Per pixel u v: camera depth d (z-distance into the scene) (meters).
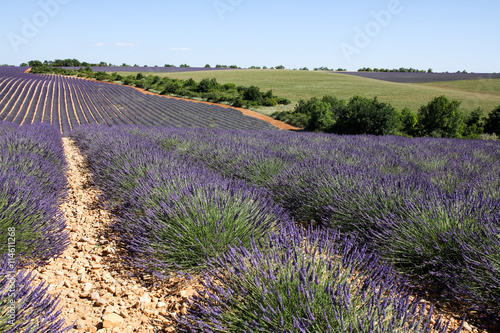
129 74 94.50
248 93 55.38
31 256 3.15
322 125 33.66
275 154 7.73
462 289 2.66
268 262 2.19
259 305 1.97
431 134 29.34
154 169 5.30
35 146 7.39
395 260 3.21
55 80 68.06
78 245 3.78
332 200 4.36
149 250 3.14
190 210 3.38
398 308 1.85
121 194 5.08
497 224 3.07
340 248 3.05
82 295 2.73
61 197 5.47
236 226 3.29
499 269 2.56
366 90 63.22
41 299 2.14
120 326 2.34
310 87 69.31
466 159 7.60
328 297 1.90
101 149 8.70
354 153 7.91
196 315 2.23
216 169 7.16
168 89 62.75
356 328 1.72
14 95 42.88
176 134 12.13
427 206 3.60
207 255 2.95
